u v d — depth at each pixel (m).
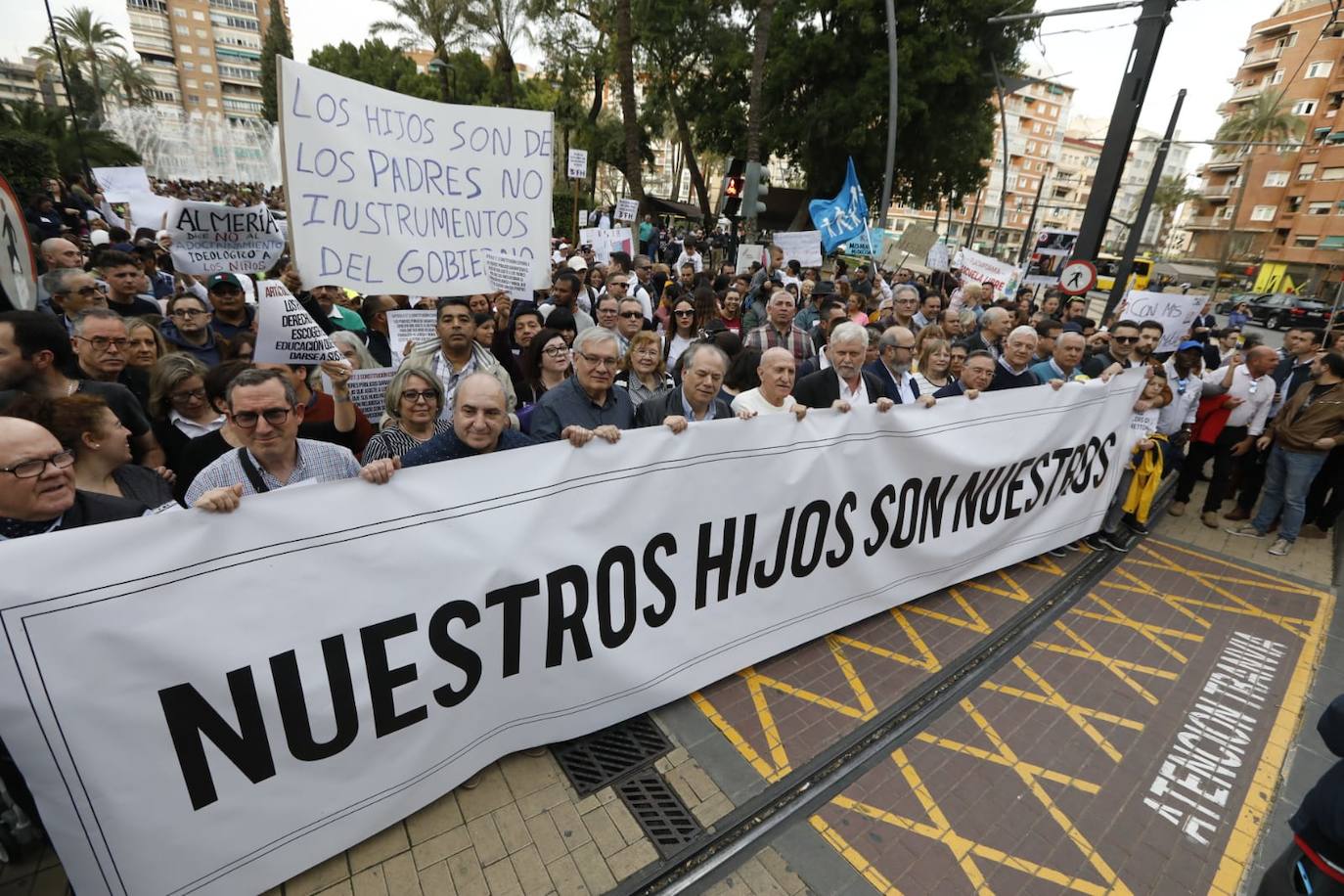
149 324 3.86
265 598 2.03
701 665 3.34
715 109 27.58
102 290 4.80
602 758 3.00
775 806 2.84
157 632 1.86
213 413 3.40
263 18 102.44
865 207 11.95
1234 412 6.22
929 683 3.71
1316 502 6.50
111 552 1.76
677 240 30.08
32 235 10.45
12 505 1.90
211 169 34.38
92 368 3.37
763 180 11.23
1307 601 5.07
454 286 3.63
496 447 3.00
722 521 3.23
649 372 4.44
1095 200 9.06
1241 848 2.85
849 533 3.82
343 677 2.23
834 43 23.67
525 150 3.70
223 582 1.95
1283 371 6.97
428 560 2.35
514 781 2.83
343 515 2.14
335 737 2.25
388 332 5.36
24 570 1.65
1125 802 3.05
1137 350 5.63
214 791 2.03
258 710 2.07
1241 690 3.94
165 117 34.72
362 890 2.33
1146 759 3.33
